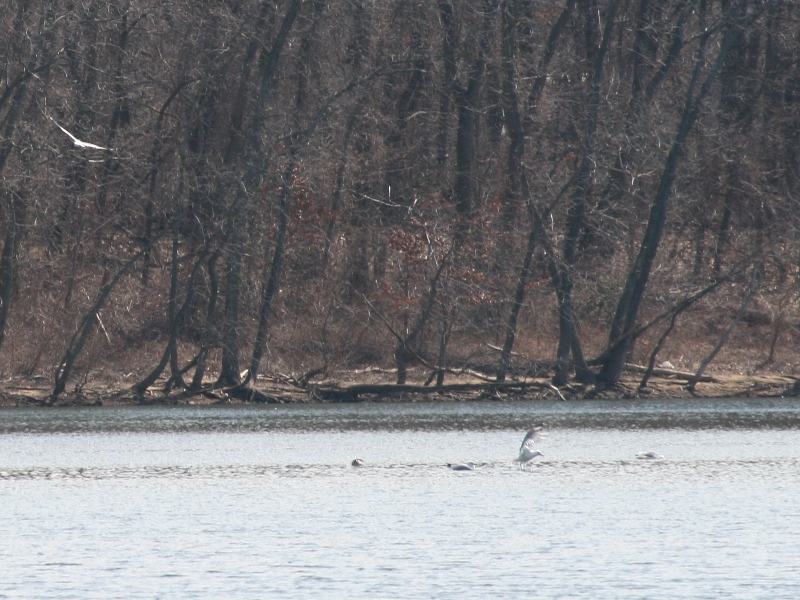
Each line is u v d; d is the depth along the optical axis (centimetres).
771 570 6550
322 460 10450
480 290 15312
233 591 6141
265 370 15488
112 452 10888
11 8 15512
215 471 9856
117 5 15588
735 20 15425
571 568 6588
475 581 6322
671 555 6862
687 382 15862
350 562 6719
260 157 14588
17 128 15388
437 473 9781
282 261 15912
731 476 9638
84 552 6950
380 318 14900
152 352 15788
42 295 16188
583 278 16350
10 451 10925
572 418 13400
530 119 16812
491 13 15488
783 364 16775
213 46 15800
